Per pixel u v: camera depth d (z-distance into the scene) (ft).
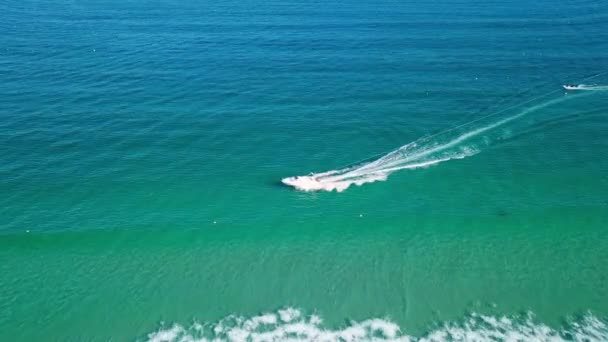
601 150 224.94
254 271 163.84
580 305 150.10
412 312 149.18
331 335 141.90
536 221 184.55
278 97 280.72
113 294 154.81
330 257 169.68
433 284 158.81
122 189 202.08
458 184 205.67
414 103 270.46
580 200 194.90
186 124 250.37
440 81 298.97
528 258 168.14
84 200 195.62
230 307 150.92
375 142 234.58
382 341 139.95
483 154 224.53
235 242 176.04
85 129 244.01
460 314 148.46
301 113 261.85
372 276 161.99
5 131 239.30
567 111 258.16
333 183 205.77
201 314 148.56
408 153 225.76
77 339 140.87
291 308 150.71
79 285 157.89
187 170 214.48
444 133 239.91
